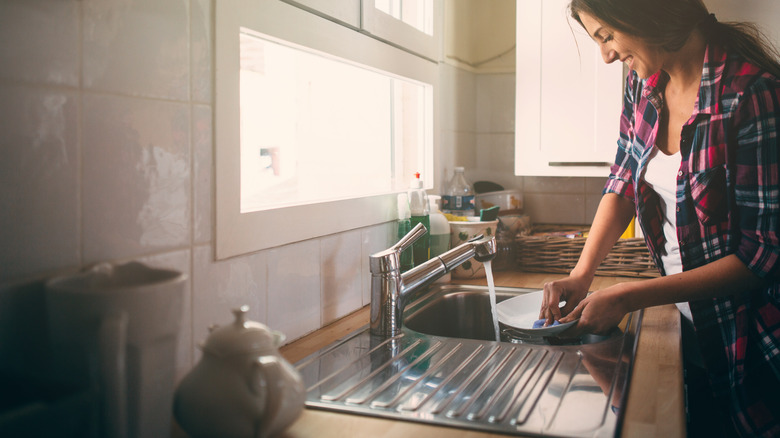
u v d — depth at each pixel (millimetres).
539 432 774
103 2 831
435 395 923
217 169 1049
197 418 681
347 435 782
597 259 1521
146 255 917
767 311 1241
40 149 754
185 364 996
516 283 1865
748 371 1268
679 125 1399
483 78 2561
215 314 1059
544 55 2152
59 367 652
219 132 1051
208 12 1025
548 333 1266
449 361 1096
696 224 1326
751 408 1256
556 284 1422
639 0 1245
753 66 1232
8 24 711
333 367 1072
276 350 734
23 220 736
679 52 1323
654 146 1430
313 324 1350
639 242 1938
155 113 924
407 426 811
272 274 1208
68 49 785
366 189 1883
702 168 1282
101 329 613
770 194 1174
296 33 1257
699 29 1310
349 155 1789
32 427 572
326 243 1396
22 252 736
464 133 2455
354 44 1494
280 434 784
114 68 852
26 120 735
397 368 1062
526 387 950
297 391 712
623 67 2072
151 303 651
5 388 646
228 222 1077
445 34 2215
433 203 1850
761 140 1186
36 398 624
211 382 684
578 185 2459
